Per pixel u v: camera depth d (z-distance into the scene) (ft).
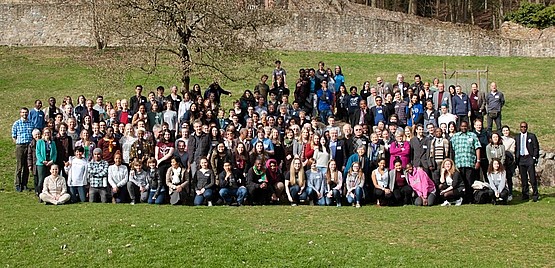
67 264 39.88
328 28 137.59
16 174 63.10
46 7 131.54
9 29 131.23
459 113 73.15
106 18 79.66
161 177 57.36
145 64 78.54
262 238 44.29
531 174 61.26
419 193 57.77
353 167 57.88
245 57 81.71
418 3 232.32
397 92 71.87
